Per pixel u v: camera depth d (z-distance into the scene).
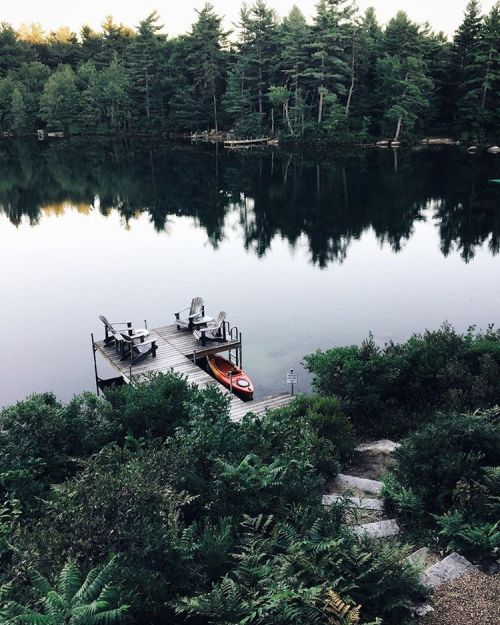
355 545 5.53
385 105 69.06
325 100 67.12
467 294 23.48
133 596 4.82
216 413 9.00
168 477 6.88
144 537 5.42
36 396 10.98
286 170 55.62
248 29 73.00
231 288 25.30
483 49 65.81
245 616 4.77
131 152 71.06
